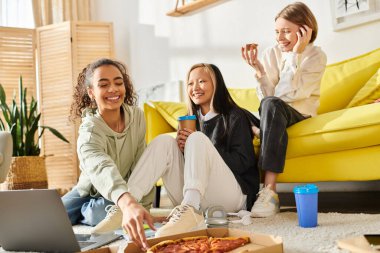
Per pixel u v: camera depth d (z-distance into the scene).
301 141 1.89
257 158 2.02
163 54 3.81
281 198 2.71
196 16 3.53
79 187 1.93
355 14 2.59
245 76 3.19
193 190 1.55
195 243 1.13
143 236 1.08
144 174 1.70
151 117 2.78
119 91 1.74
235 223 1.66
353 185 2.67
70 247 1.29
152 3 3.90
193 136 1.66
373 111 1.75
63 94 4.04
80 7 4.26
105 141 1.74
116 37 4.24
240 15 3.21
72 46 4.02
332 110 2.36
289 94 2.07
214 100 1.96
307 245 1.22
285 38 2.13
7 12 4.23
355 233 1.33
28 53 4.16
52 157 4.04
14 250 1.44
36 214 1.29
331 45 2.72
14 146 3.34
